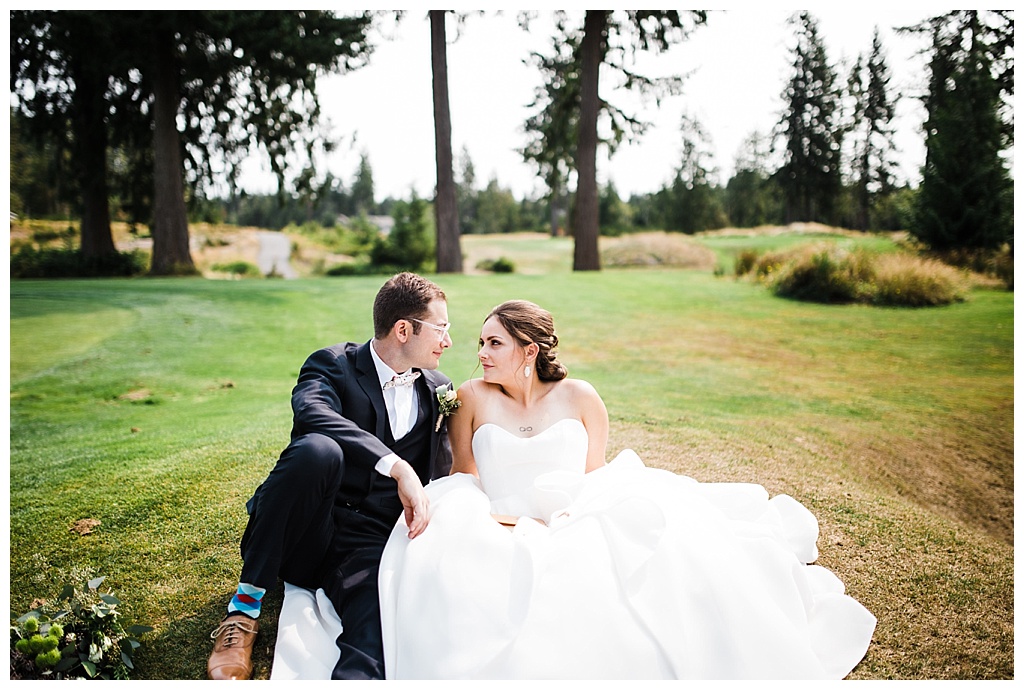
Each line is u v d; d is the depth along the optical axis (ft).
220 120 67.97
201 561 10.85
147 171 72.43
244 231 154.51
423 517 8.87
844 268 42.16
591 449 10.88
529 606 7.80
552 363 10.75
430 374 10.75
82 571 10.44
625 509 8.63
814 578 10.03
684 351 29.89
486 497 9.51
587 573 8.05
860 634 8.98
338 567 9.23
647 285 47.75
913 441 18.38
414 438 10.28
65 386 23.89
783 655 7.80
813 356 28.96
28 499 13.00
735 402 21.66
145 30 59.26
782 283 43.70
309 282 50.26
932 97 56.85
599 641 7.61
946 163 47.73
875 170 114.93
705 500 9.90
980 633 9.35
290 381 25.02
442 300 10.27
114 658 8.47
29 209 107.76
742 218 199.82
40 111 64.75
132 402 21.98
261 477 13.83
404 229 117.80
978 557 11.35
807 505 13.16
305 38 60.59
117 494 13.12
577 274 54.85
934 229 47.75
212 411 20.45
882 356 28.81
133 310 37.68
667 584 8.02
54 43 59.67
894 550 11.49
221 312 37.58
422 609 8.04
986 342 30.55
